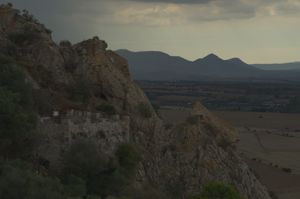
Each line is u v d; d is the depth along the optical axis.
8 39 68.69
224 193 60.81
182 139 74.62
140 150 67.88
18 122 49.84
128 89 74.12
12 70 58.09
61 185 46.44
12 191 38.97
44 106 59.69
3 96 50.66
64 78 68.44
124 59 79.06
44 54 68.88
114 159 60.22
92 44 75.56
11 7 73.38
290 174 133.62
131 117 71.38
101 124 61.44
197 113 84.31
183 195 68.44
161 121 77.25
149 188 62.41
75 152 54.28
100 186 53.56
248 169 79.38
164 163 70.75
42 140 54.41
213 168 72.62
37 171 49.03
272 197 90.31
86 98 67.94
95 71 72.31
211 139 76.69
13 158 49.75
